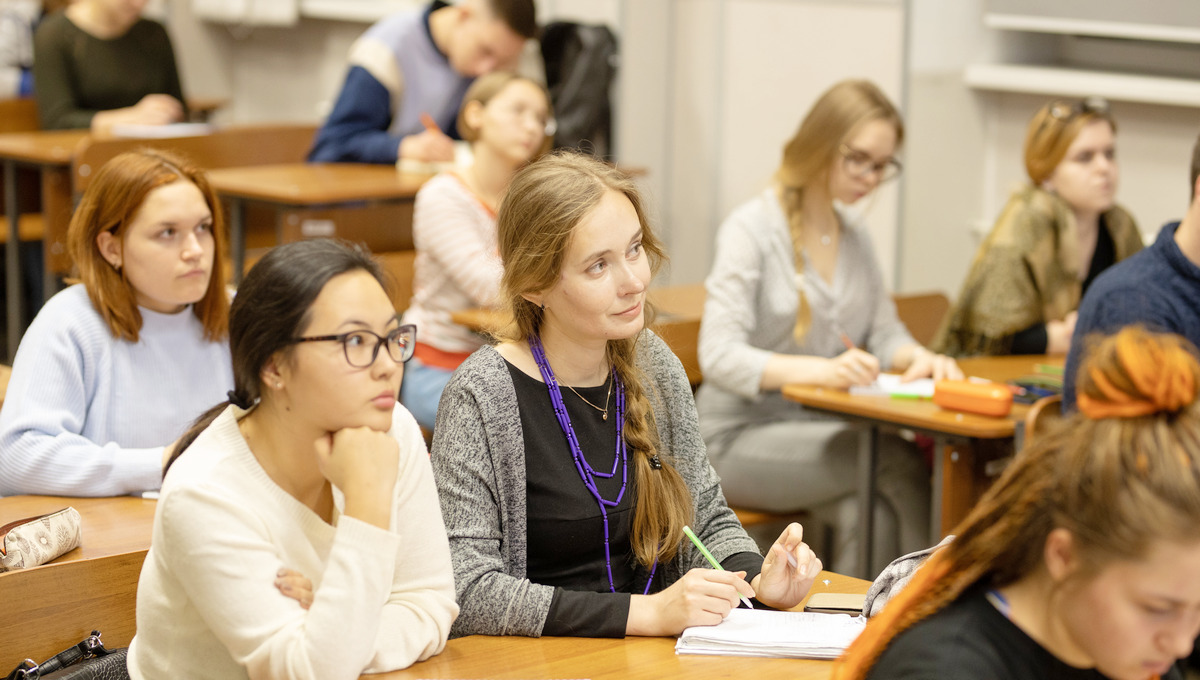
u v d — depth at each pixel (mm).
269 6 7242
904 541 2943
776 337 3057
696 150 5730
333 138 4668
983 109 4883
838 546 2938
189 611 1368
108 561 1715
